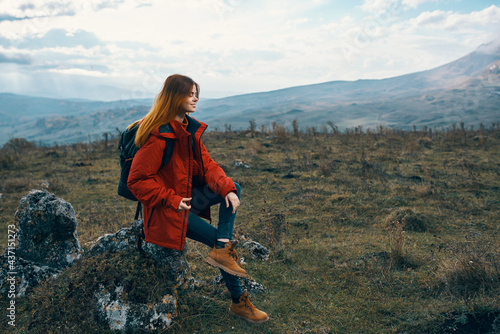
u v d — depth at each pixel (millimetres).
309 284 3053
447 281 2838
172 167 1990
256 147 11195
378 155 9695
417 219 4641
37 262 2975
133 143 2018
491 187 6551
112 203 6477
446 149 10797
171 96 1917
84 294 2318
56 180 8023
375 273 3215
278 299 2799
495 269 2820
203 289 2854
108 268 2385
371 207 5590
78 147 14453
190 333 2301
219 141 13867
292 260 3594
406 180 7207
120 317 2205
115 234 2627
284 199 6230
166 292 2379
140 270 2365
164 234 2006
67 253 3094
